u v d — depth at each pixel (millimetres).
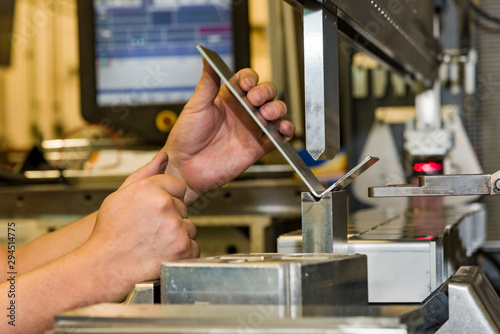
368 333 477
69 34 2742
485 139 1907
